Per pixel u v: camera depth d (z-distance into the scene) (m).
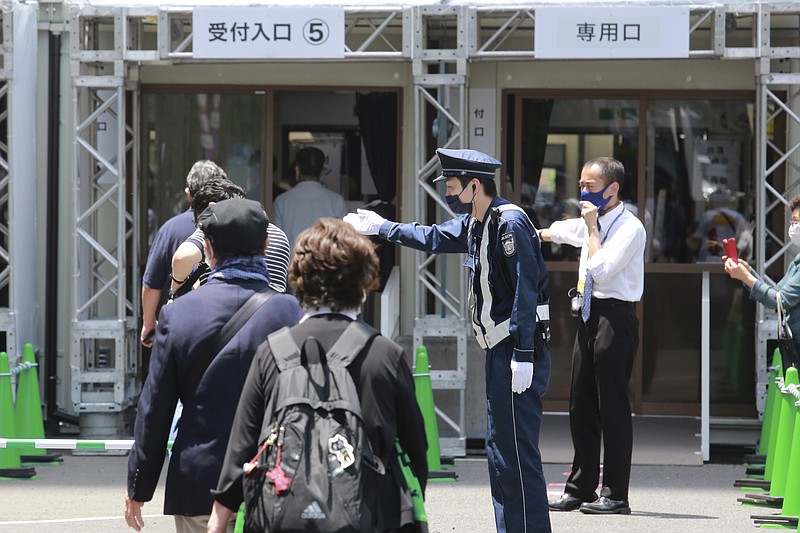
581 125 22.33
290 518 7.43
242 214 9.62
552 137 22.34
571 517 15.81
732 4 18.81
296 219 22.23
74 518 15.91
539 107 22.33
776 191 20.56
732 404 22.12
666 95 22.17
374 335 8.12
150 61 19.67
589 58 18.81
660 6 18.66
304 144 22.52
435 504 16.91
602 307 15.68
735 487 18.00
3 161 20.28
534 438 13.34
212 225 9.62
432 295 22.22
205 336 9.33
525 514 13.26
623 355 15.59
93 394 20.47
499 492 13.41
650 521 15.62
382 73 22.25
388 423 7.94
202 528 9.43
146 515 16.23
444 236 13.70
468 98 22.02
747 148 22.16
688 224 22.33
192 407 9.38
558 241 16.38
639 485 18.11
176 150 22.52
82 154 21.02
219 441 9.29
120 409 20.44
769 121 21.84
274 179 22.61
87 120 20.02
